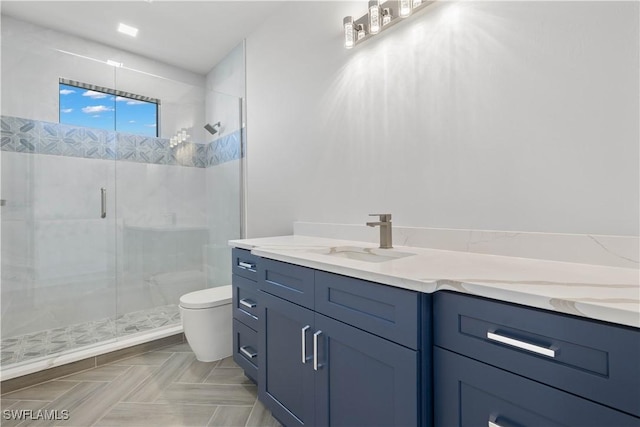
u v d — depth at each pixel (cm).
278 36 239
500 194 122
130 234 290
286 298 138
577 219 104
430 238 143
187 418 156
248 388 183
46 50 249
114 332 246
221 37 278
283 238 198
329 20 194
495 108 122
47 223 251
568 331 65
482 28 126
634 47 93
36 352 212
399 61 156
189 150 326
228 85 306
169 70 324
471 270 96
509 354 73
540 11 111
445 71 138
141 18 248
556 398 66
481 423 78
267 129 253
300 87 218
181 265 320
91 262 271
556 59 107
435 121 142
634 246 92
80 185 266
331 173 195
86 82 267
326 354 116
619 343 58
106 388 184
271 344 149
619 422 58
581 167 103
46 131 250
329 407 116
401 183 156
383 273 94
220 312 218
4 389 180
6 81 233
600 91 99
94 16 243
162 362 217
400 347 90
